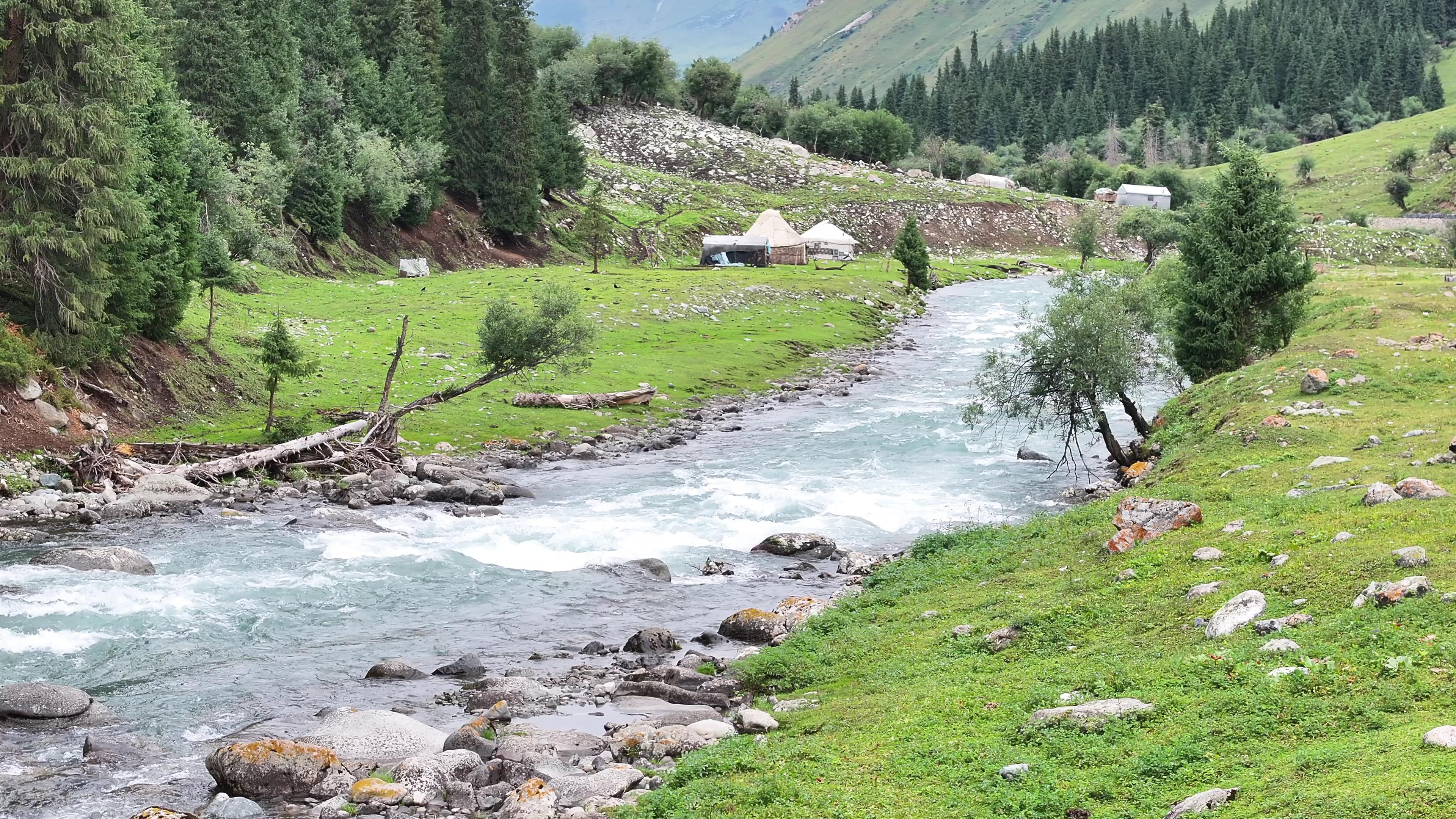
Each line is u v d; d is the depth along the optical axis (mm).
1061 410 44219
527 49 135750
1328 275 93750
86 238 45281
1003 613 22312
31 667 22672
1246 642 16656
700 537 36812
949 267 158875
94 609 26562
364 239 107875
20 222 44812
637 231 151500
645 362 71812
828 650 22797
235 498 40438
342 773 17234
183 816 15180
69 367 46250
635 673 22547
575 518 39250
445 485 43594
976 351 88375
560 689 21953
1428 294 59906
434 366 64375
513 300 83375
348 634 25938
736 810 14164
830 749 16219
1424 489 22750
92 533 34656
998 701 17031
